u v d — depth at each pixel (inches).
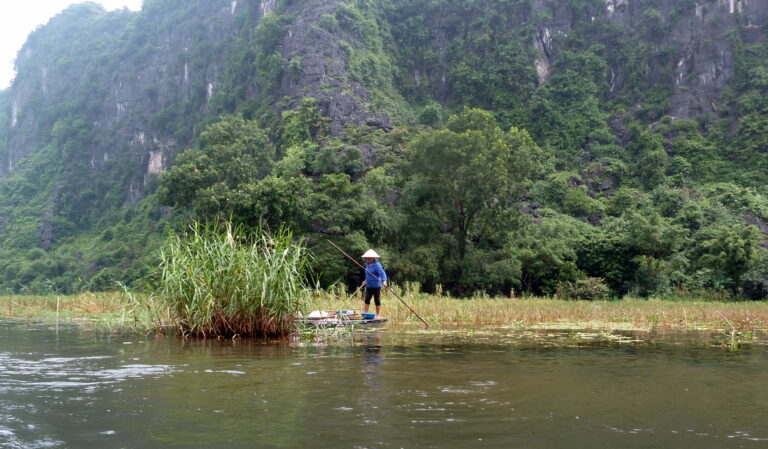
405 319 505.7
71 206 4707.2
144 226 3757.4
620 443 134.1
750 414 163.2
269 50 3265.3
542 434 140.9
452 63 3528.5
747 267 1446.9
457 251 1581.0
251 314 360.8
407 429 144.1
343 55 3088.1
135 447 129.5
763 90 2918.3
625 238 1649.9
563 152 2898.6
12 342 331.6
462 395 184.9
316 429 143.6
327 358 265.7
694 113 3026.6
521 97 3265.3
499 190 1466.5
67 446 130.3
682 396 187.0
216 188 1501.0
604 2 3484.3
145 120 4859.7
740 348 327.9
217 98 3838.6
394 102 3171.8
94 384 199.6
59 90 5979.3
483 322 505.0
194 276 362.6
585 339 372.8
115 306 655.1
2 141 6269.7
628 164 2797.7
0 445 130.8
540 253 1589.6
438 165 1472.7
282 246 385.4
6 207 4862.2
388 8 3774.6
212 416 156.2
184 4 5359.3
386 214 1557.6
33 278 3575.3
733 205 2315.5
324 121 2561.5
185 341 338.3
